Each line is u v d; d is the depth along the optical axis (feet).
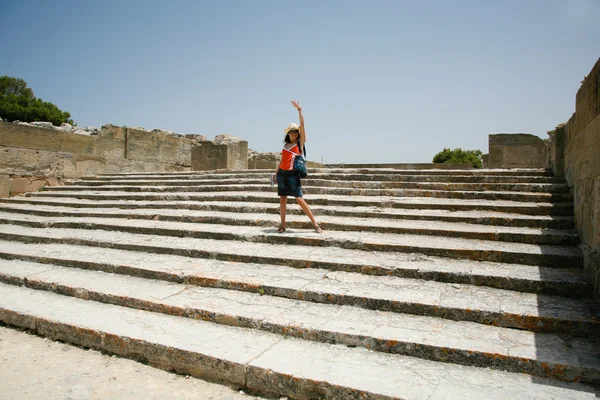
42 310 14.39
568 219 17.92
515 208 20.17
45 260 19.16
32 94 126.31
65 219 25.72
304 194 25.93
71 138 38.65
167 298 14.43
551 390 9.27
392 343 11.01
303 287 14.17
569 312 11.66
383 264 15.42
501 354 10.14
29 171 35.22
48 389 10.59
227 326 12.82
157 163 47.55
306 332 11.85
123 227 22.67
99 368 11.65
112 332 12.46
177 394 10.38
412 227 18.81
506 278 13.65
